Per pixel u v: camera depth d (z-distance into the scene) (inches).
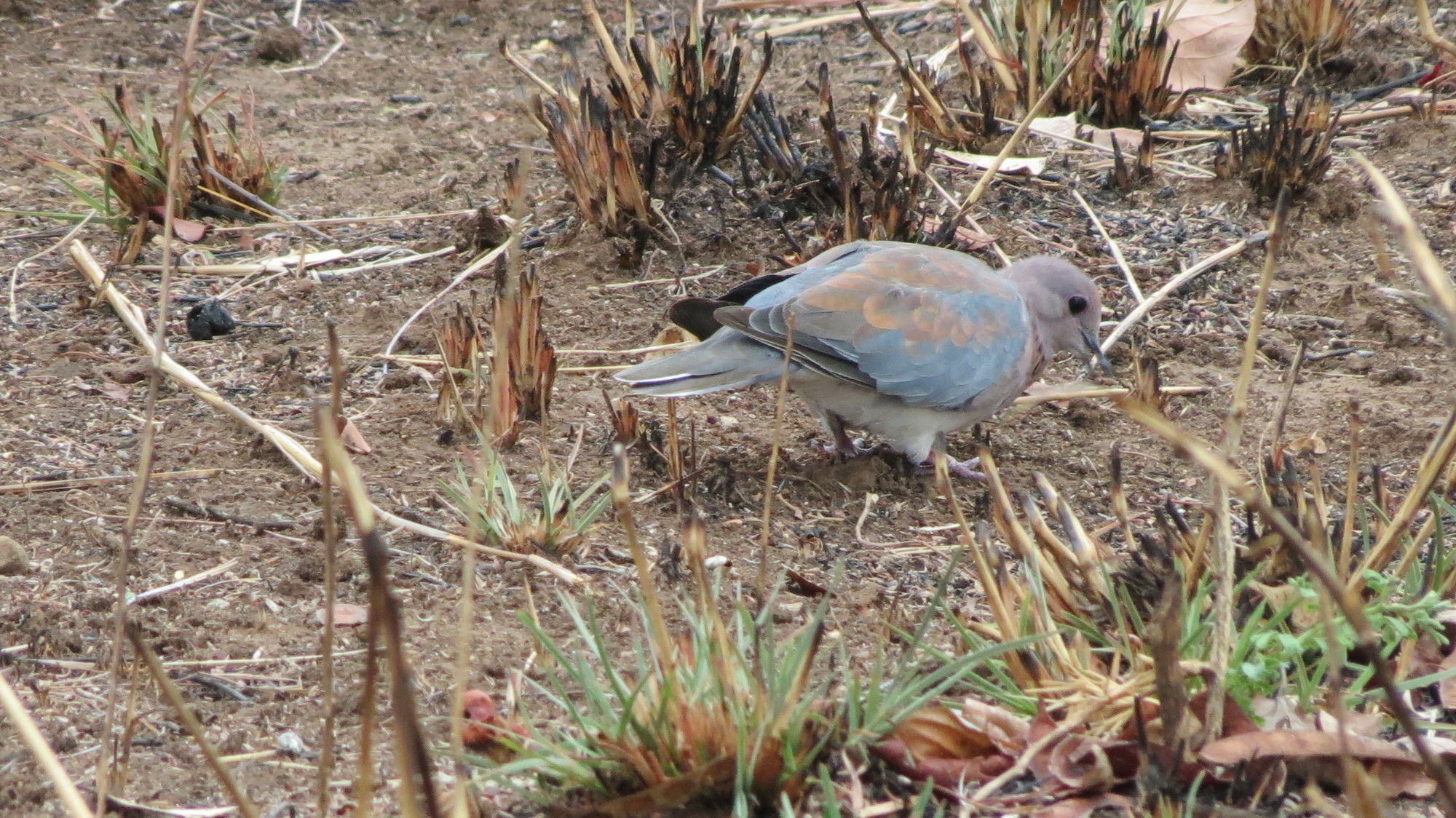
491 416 244.1
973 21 638.5
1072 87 637.9
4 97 677.3
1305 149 592.1
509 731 257.4
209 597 338.3
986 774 263.6
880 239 516.1
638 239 528.1
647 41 600.1
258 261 536.1
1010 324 414.3
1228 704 266.1
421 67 737.0
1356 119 628.1
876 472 418.9
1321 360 489.7
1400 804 260.8
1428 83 652.7
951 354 403.2
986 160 597.9
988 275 422.0
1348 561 297.7
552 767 251.8
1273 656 273.1
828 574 362.3
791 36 761.6
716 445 436.5
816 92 667.4
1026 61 644.1
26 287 512.1
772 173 567.2
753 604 339.6
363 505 192.4
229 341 483.5
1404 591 308.2
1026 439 450.6
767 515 276.4
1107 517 399.2
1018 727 269.0
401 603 337.4
